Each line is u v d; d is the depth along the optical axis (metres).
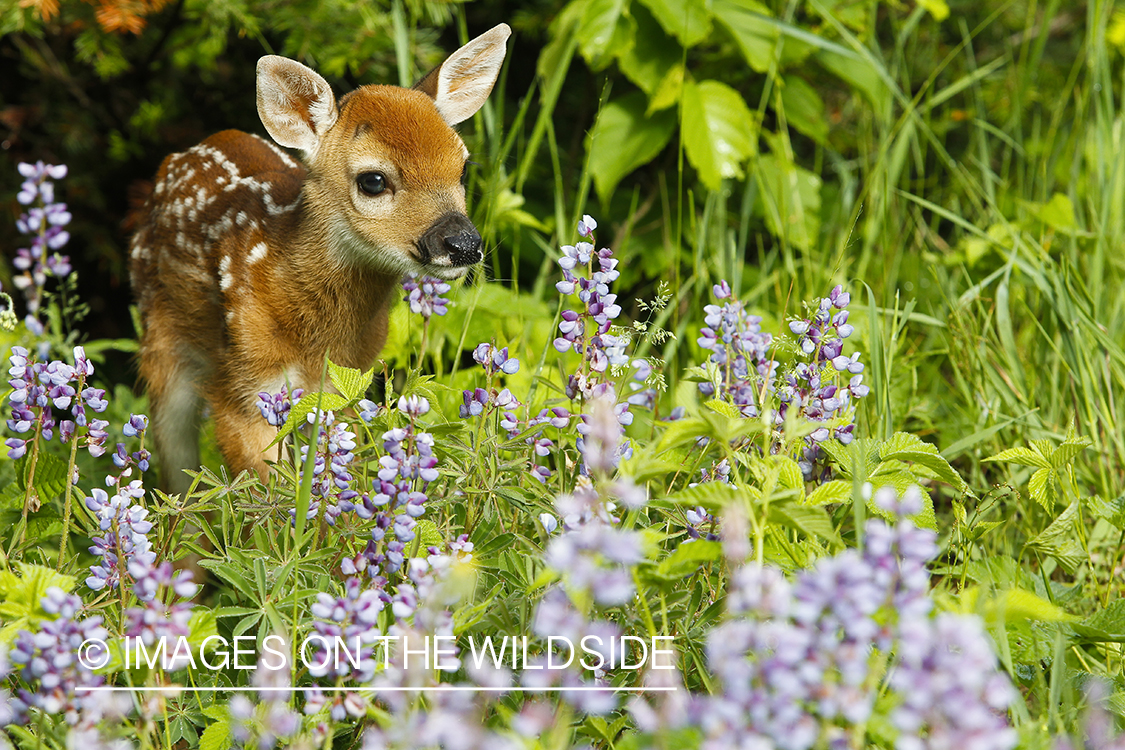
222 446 8.21
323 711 4.34
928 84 11.48
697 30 10.51
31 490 5.74
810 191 11.80
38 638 4.11
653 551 4.50
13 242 11.96
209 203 8.62
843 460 5.62
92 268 12.80
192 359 8.79
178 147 12.16
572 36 11.05
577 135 12.83
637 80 10.80
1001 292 8.53
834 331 6.03
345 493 5.34
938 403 8.98
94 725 4.16
